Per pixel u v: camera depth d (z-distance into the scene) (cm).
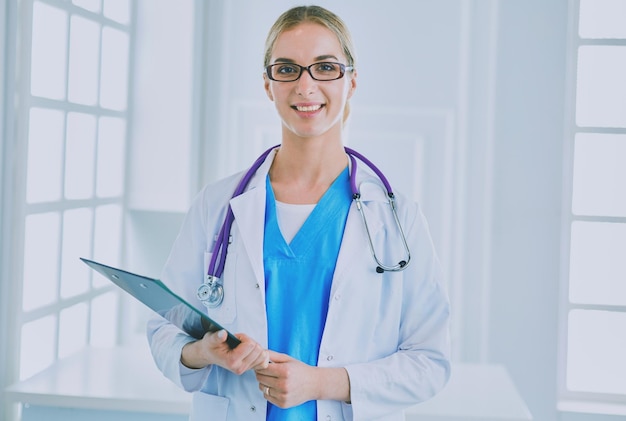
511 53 271
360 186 149
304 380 132
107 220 273
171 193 280
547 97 271
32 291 226
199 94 278
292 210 146
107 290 275
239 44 280
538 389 276
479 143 276
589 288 280
